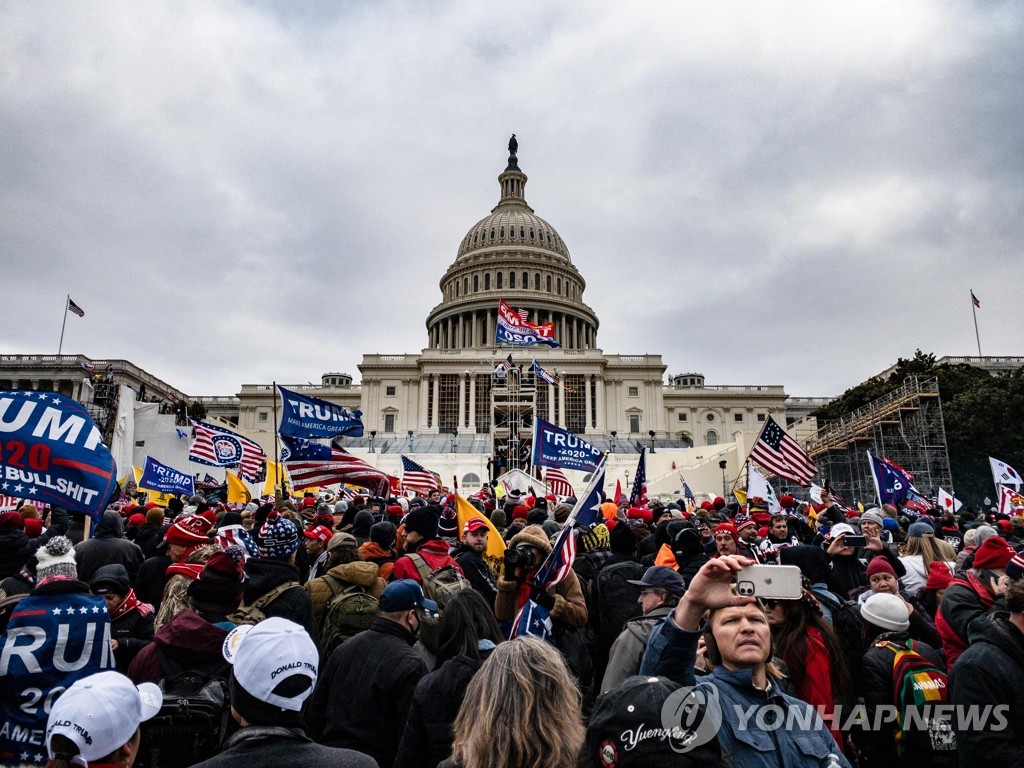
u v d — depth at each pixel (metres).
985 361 128.62
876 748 6.21
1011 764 5.11
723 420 134.75
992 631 5.48
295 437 17.98
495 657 4.08
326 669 6.23
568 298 144.00
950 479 63.72
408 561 8.91
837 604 7.41
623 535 9.70
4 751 5.55
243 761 3.93
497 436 84.69
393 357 124.25
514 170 159.88
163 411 58.16
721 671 4.59
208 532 10.09
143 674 6.08
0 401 9.36
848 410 89.94
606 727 3.84
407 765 5.32
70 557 6.44
